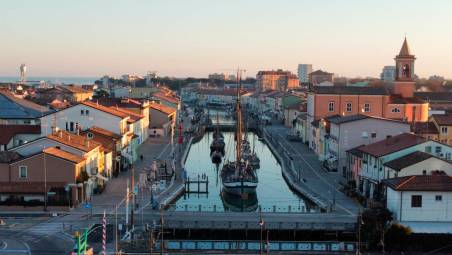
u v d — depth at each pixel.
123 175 112.12
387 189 78.31
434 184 74.75
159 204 87.31
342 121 117.75
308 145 162.88
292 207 91.75
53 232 71.31
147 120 179.38
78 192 86.44
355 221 77.00
